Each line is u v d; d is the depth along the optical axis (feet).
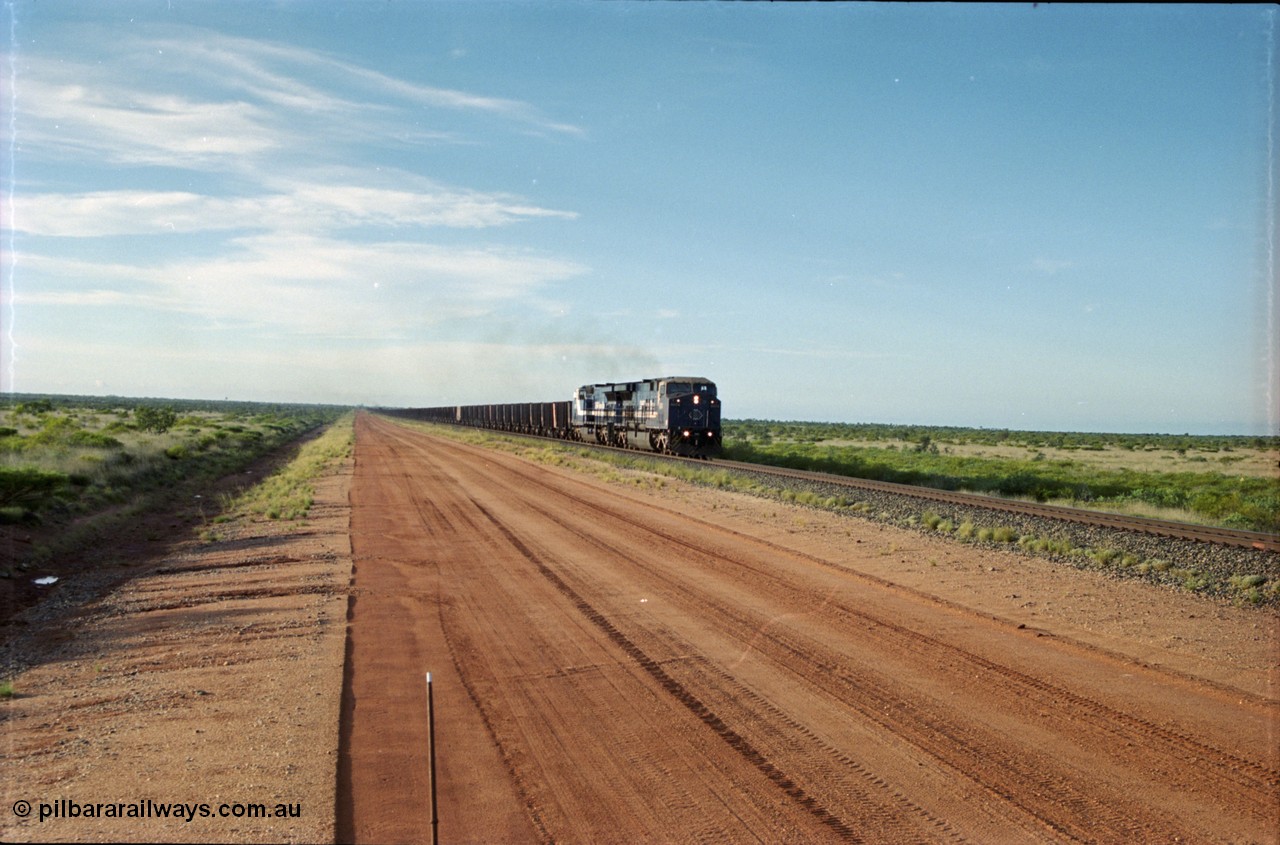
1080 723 30.12
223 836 21.59
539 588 53.52
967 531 71.56
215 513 98.84
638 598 50.39
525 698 33.22
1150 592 51.11
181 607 49.88
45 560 64.95
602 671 36.55
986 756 27.37
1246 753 27.35
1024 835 22.27
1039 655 38.27
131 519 88.84
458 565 61.62
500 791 24.98
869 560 62.03
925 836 22.24
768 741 28.78
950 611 46.73
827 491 106.42
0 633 45.39
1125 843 21.83
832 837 22.22
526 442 257.34
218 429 242.37
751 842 21.98
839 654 38.73
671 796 24.71
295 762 26.50
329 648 39.93
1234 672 35.58
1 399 468.75
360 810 23.59
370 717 31.09
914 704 32.22
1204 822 22.93
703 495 108.58
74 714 31.37
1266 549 60.29
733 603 48.93
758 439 332.19
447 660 38.37
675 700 32.89
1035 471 150.82
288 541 73.36
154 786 24.76
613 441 218.59
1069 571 57.52
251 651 39.70
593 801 24.39
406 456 191.83
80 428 182.39
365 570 60.03
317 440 292.20
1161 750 27.71
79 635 44.34
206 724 29.96
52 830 21.81
